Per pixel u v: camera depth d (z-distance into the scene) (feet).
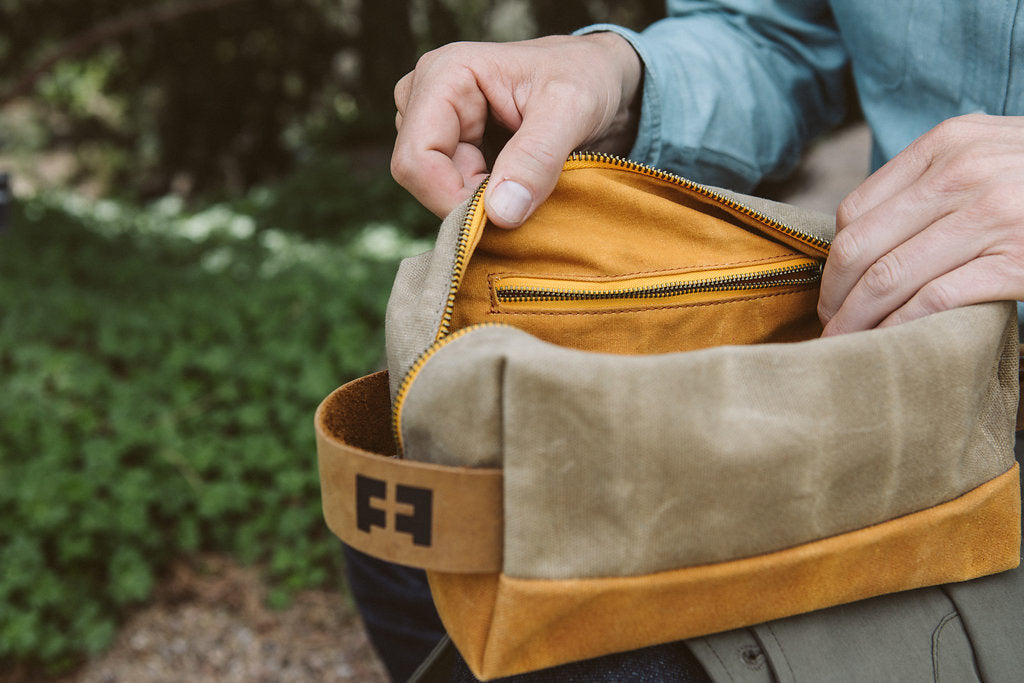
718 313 2.86
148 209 29.71
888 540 2.34
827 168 18.88
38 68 18.38
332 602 9.78
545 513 2.09
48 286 16.72
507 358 2.05
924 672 2.41
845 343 2.24
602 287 2.70
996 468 2.50
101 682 8.59
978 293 2.42
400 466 2.15
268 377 11.43
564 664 2.41
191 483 10.18
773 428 2.13
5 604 8.39
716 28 4.05
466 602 2.27
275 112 36.32
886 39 3.51
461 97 3.01
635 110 3.71
